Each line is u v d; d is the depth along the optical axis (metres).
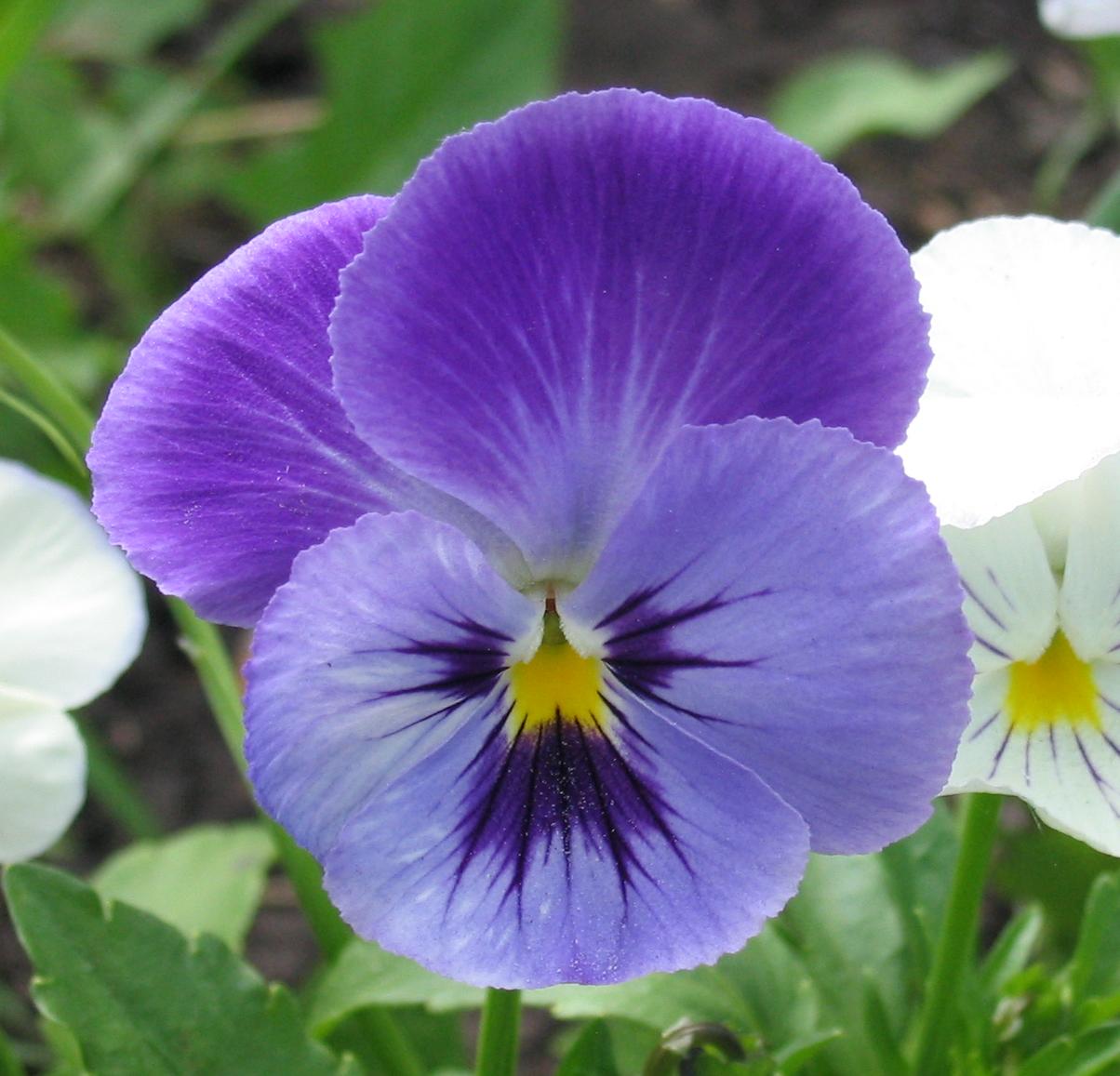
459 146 0.24
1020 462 0.26
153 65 0.71
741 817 0.24
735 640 0.24
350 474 0.25
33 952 0.29
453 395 0.24
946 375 0.27
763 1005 0.32
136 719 0.53
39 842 0.30
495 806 0.24
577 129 0.24
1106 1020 0.32
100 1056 0.29
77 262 0.65
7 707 0.30
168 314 0.25
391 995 0.31
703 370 0.25
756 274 0.24
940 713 0.24
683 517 0.24
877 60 0.71
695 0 0.76
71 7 0.67
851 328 0.24
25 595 0.31
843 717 0.24
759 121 0.24
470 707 0.24
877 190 0.68
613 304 0.24
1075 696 0.28
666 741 0.24
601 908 0.24
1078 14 0.35
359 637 0.24
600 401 0.25
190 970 0.30
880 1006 0.32
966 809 0.31
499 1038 0.28
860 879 0.33
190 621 0.33
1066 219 0.66
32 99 0.61
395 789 0.24
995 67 0.65
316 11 0.74
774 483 0.24
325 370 0.25
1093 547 0.27
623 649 0.25
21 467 0.31
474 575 0.24
